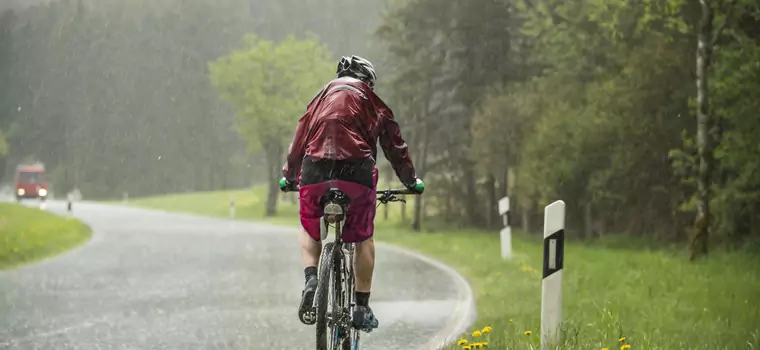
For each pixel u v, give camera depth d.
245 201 190.62
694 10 56.91
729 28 50.91
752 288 28.31
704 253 46.00
